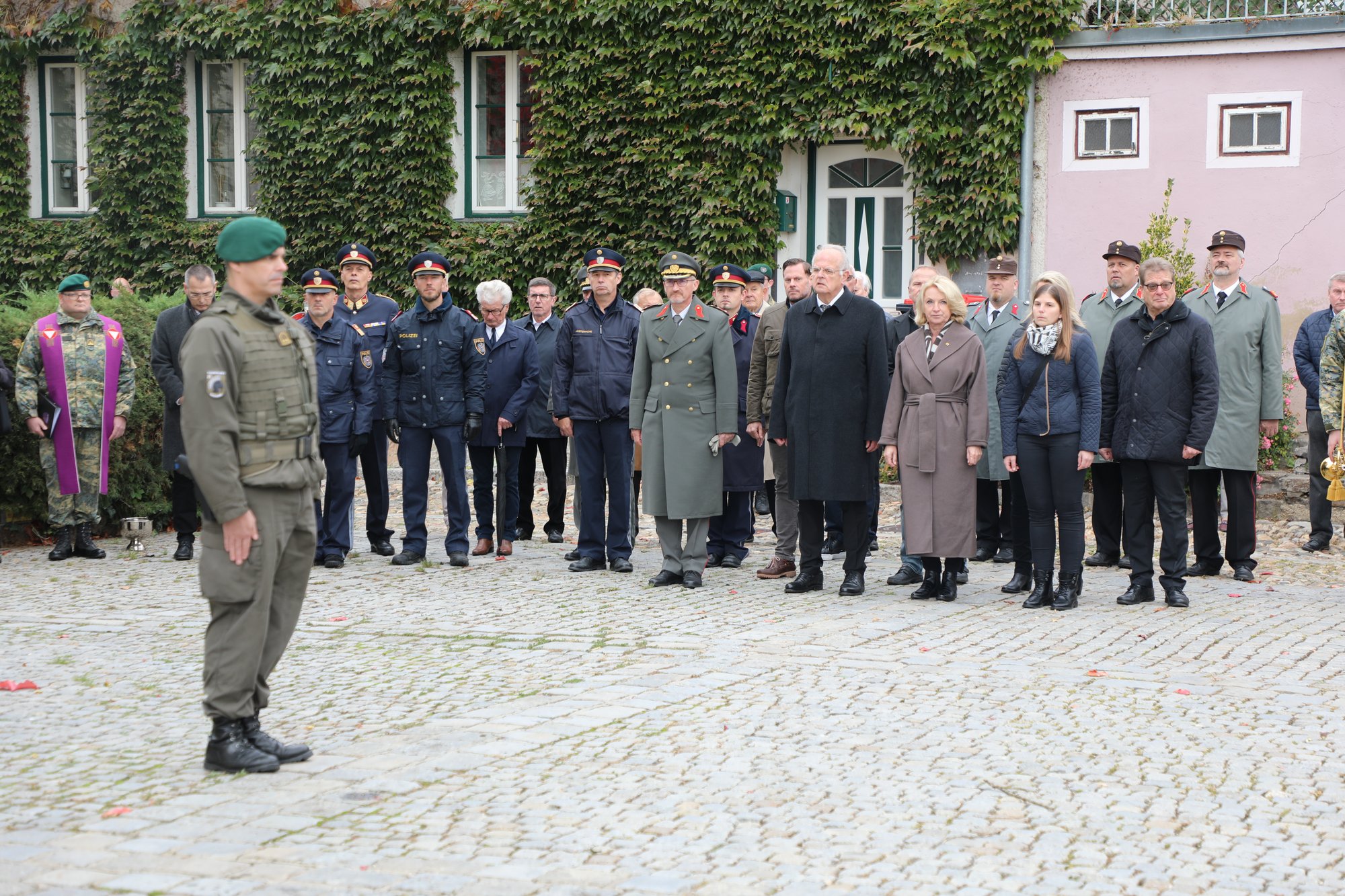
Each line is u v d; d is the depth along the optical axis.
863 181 15.85
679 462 8.97
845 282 9.30
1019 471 8.70
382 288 17.45
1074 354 8.20
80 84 18.72
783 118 15.58
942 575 8.68
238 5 17.78
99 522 11.54
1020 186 14.89
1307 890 3.78
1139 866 3.94
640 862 3.88
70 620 7.96
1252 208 14.29
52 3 18.44
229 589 4.77
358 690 6.13
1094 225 14.77
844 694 5.99
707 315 9.09
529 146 17.08
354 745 5.17
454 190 17.36
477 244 17.08
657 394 9.05
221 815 4.29
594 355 9.69
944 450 8.41
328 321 9.82
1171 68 14.42
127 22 18.14
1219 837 4.21
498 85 17.19
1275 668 6.62
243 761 4.78
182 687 6.25
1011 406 8.38
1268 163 14.22
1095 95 14.68
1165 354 8.33
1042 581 8.29
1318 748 5.22
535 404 11.45
